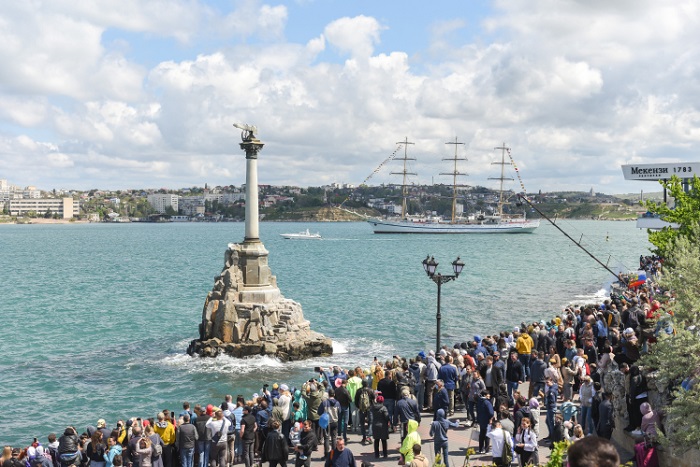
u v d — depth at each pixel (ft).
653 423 59.31
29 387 133.08
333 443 74.33
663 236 135.54
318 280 332.39
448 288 291.38
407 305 239.91
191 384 135.03
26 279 340.59
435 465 46.01
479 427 74.79
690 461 55.36
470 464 67.05
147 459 68.08
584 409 72.74
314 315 218.79
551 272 366.02
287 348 155.53
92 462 70.95
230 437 76.64
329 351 159.94
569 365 85.87
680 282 61.05
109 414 116.98
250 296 160.66
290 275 361.71
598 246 628.28
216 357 155.84
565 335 96.43
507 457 61.67
